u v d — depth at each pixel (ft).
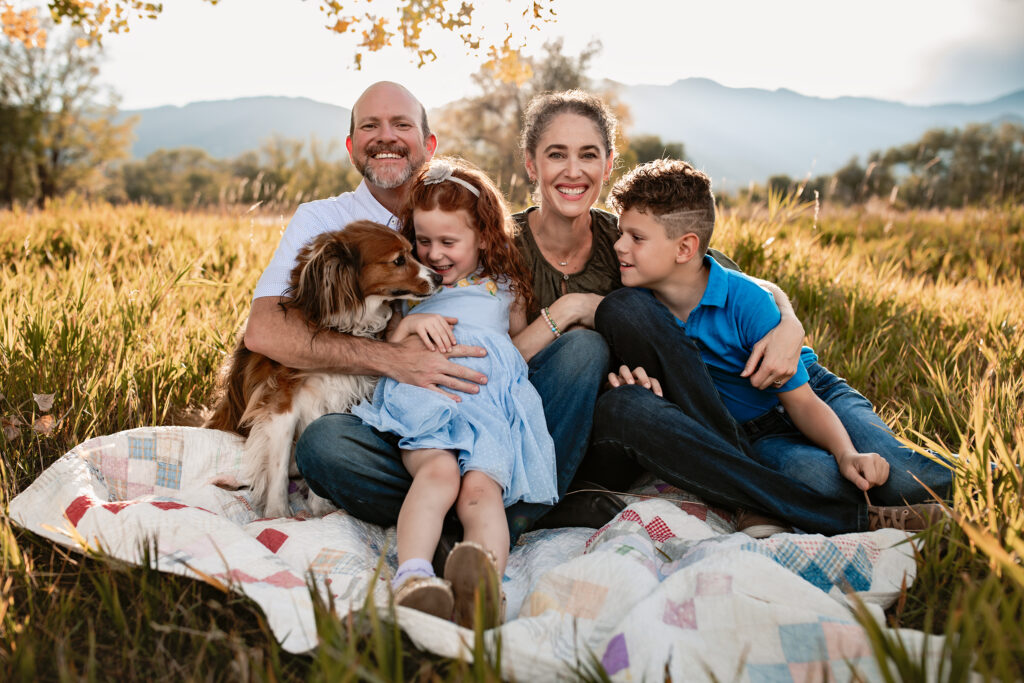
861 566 7.11
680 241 9.03
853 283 17.31
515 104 84.12
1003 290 18.65
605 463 9.07
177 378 12.03
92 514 7.42
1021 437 8.18
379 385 9.61
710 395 8.81
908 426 10.00
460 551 6.52
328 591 5.86
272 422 9.52
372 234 9.93
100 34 12.63
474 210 9.83
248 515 9.34
